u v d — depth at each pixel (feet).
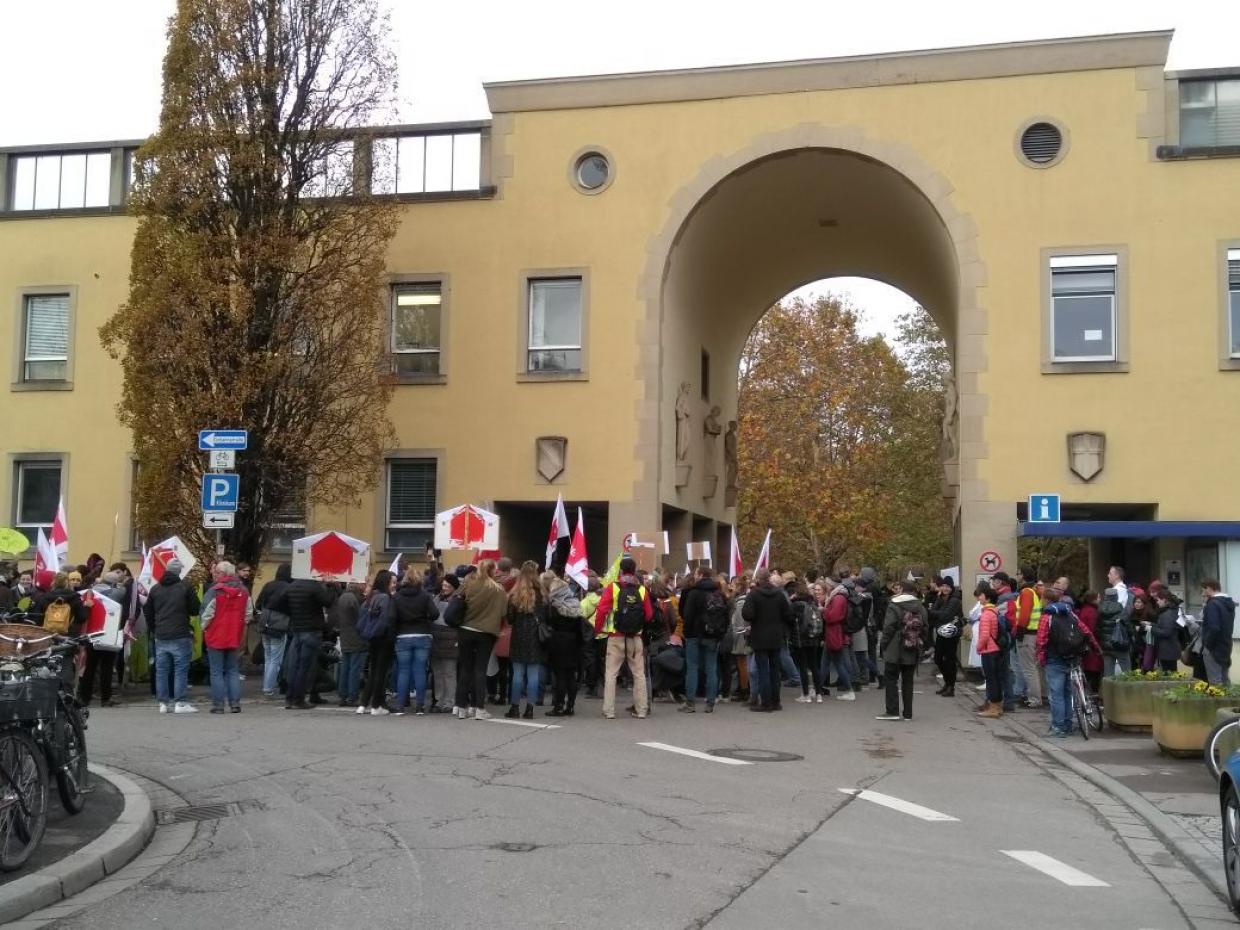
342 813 30.25
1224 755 32.89
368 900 22.44
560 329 78.23
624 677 62.64
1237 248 69.77
